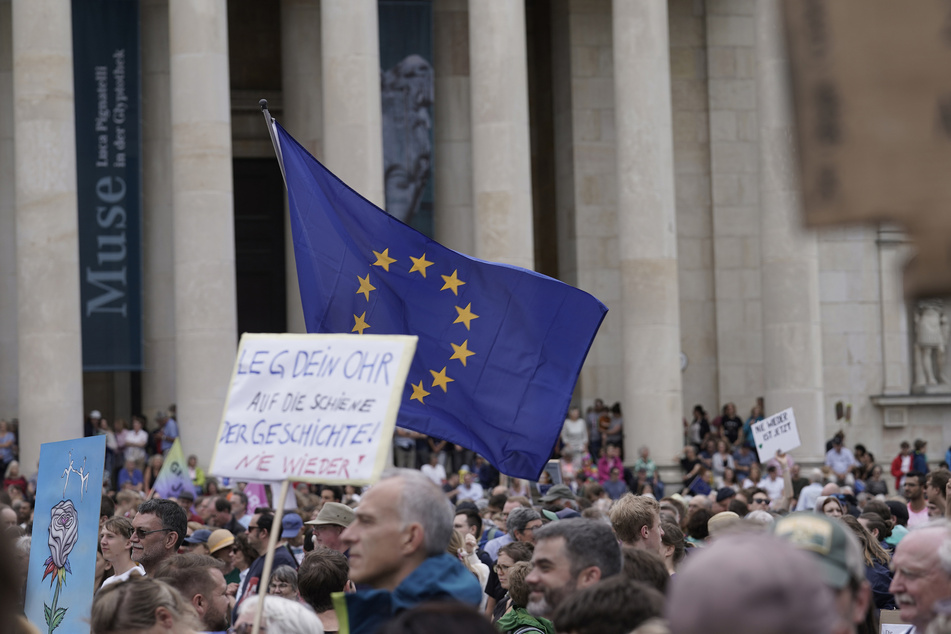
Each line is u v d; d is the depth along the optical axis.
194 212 39.66
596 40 48.91
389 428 7.45
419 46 44.75
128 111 42.47
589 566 7.25
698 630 3.39
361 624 6.65
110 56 42.47
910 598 6.68
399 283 11.76
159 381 45.41
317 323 12.01
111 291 42.00
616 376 48.25
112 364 41.88
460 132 48.00
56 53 39.25
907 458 42.44
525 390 11.44
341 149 40.88
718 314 49.28
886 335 48.97
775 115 43.25
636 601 5.86
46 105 39.06
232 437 7.84
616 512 10.21
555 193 50.25
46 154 39.00
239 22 49.81
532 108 51.72
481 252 41.59
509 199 41.47
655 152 42.44
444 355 11.59
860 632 8.48
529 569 9.53
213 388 39.31
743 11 50.00
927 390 48.94
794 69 3.29
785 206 43.31
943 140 3.15
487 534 19.53
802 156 3.28
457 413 11.58
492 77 41.69
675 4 49.75
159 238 45.72
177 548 11.25
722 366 49.16
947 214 3.13
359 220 11.94
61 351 38.84
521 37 42.09
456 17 48.09
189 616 7.57
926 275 3.14
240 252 49.34
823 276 48.97
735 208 49.62
